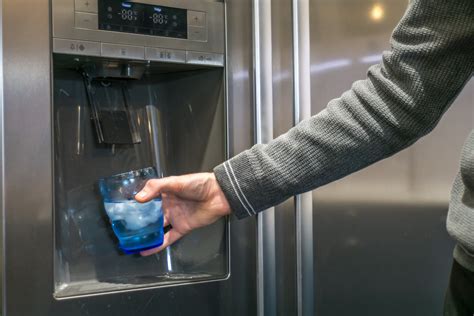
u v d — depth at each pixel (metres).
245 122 1.08
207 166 1.08
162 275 1.07
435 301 1.29
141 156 1.08
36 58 0.88
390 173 1.23
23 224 0.88
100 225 1.02
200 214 0.97
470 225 0.76
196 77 1.09
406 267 1.25
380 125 0.81
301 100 1.12
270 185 0.88
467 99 1.33
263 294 1.09
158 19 0.98
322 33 1.14
